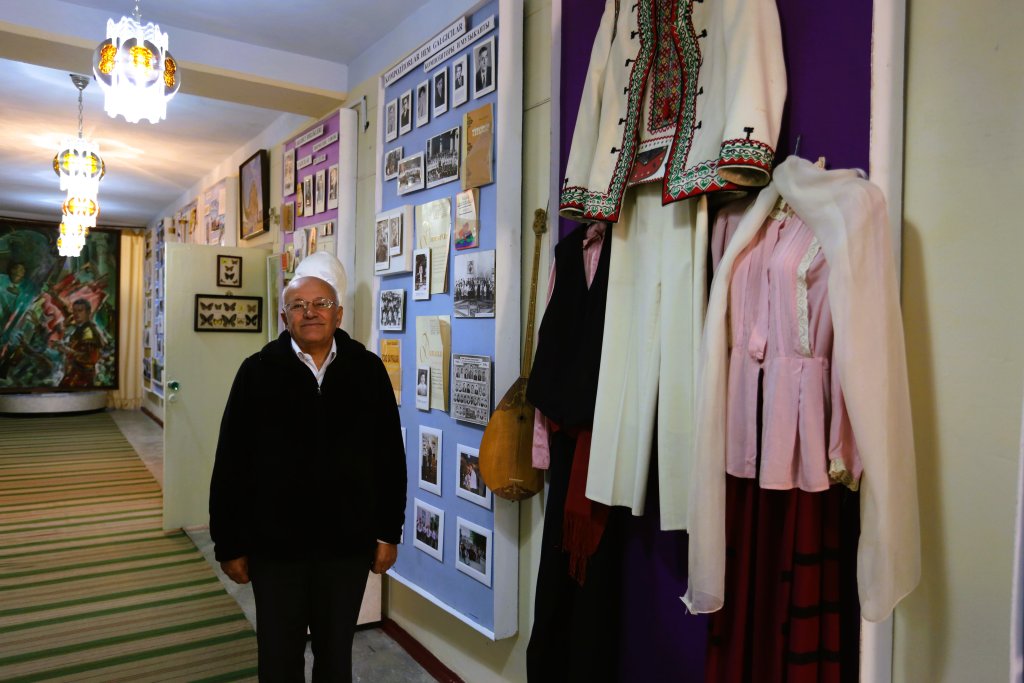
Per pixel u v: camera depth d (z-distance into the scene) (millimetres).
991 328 1174
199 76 3340
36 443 7652
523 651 2264
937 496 1240
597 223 1847
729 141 1313
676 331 1557
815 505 1285
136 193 7773
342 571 1832
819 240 1205
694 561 1342
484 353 2338
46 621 3113
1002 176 1161
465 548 2406
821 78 1360
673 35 1570
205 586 3576
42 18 2947
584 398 1751
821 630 1304
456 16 2697
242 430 1787
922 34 1271
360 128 3426
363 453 1853
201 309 4605
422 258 2695
